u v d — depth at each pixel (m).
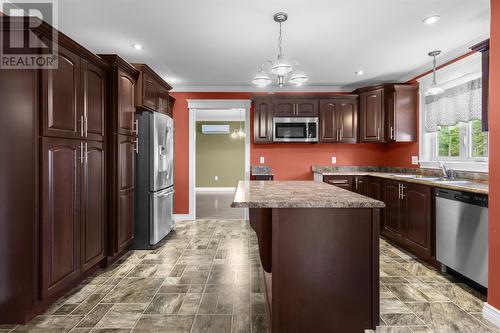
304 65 3.76
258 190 2.04
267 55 3.39
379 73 4.11
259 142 4.54
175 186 4.81
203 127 9.01
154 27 2.68
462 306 2.04
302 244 1.57
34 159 1.77
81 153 2.24
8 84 1.77
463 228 2.30
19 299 1.79
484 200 2.10
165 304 2.07
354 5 2.29
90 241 2.39
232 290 2.29
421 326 1.80
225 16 2.46
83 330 1.75
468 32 2.78
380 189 3.80
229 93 4.81
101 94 2.55
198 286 2.36
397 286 2.35
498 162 1.82
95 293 2.23
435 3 2.27
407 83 4.28
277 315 1.56
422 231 2.86
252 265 2.82
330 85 4.75
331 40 2.96
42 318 1.87
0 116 1.78
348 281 1.59
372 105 4.32
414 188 3.00
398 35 2.85
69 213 2.10
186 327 1.78
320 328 1.58
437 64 3.58
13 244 1.79
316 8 2.34
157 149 3.36
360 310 1.59
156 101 3.66
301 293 1.58
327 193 1.86
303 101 4.52
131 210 3.09
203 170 9.24
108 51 3.26
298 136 4.49
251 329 1.77
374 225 1.58
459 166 3.17
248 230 4.18
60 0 2.21
